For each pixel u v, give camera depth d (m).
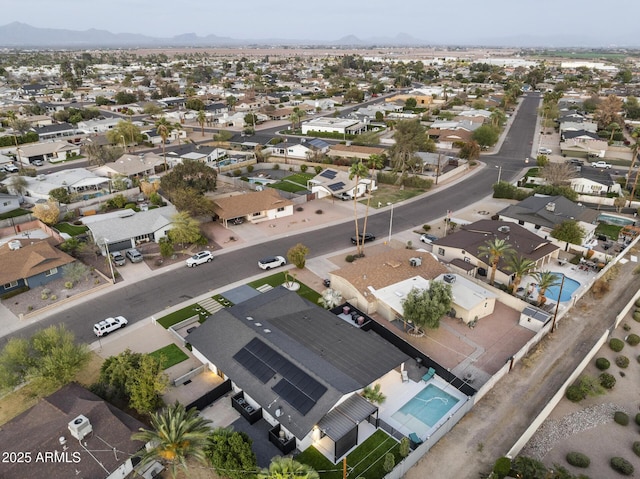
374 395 38.25
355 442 35.28
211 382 42.06
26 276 58.22
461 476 32.88
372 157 70.38
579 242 66.94
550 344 48.50
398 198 94.31
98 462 31.06
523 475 32.03
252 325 43.91
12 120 139.00
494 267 56.81
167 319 52.28
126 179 98.88
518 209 77.62
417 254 61.91
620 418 38.97
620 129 146.88
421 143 103.62
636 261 66.62
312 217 84.12
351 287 54.84
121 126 132.25
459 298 52.16
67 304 55.72
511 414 38.91
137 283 60.50
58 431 32.47
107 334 49.53
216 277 61.94
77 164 119.62
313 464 33.53
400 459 33.97
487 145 131.75
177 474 32.75
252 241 73.31
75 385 38.34
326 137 148.75
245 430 36.50
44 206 77.50
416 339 49.03
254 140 140.00
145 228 71.94
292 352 40.12
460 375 43.66
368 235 74.19
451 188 100.25
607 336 49.78
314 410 34.91
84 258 67.44
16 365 39.09
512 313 54.16
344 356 41.47
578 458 34.81
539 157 113.50
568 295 57.41
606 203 89.94
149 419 37.25
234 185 104.12
